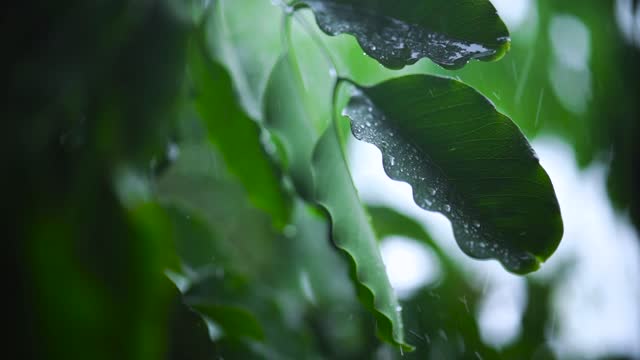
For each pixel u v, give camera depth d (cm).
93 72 48
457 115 46
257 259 70
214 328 61
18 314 45
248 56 61
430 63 78
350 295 69
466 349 76
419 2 46
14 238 46
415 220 79
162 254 47
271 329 64
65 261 46
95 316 45
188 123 59
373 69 78
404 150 46
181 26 51
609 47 85
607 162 87
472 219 45
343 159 48
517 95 85
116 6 49
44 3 48
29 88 47
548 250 45
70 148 47
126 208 47
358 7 46
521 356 91
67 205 47
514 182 45
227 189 71
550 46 87
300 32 74
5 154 46
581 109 88
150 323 46
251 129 56
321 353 67
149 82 49
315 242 69
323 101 64
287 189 59
